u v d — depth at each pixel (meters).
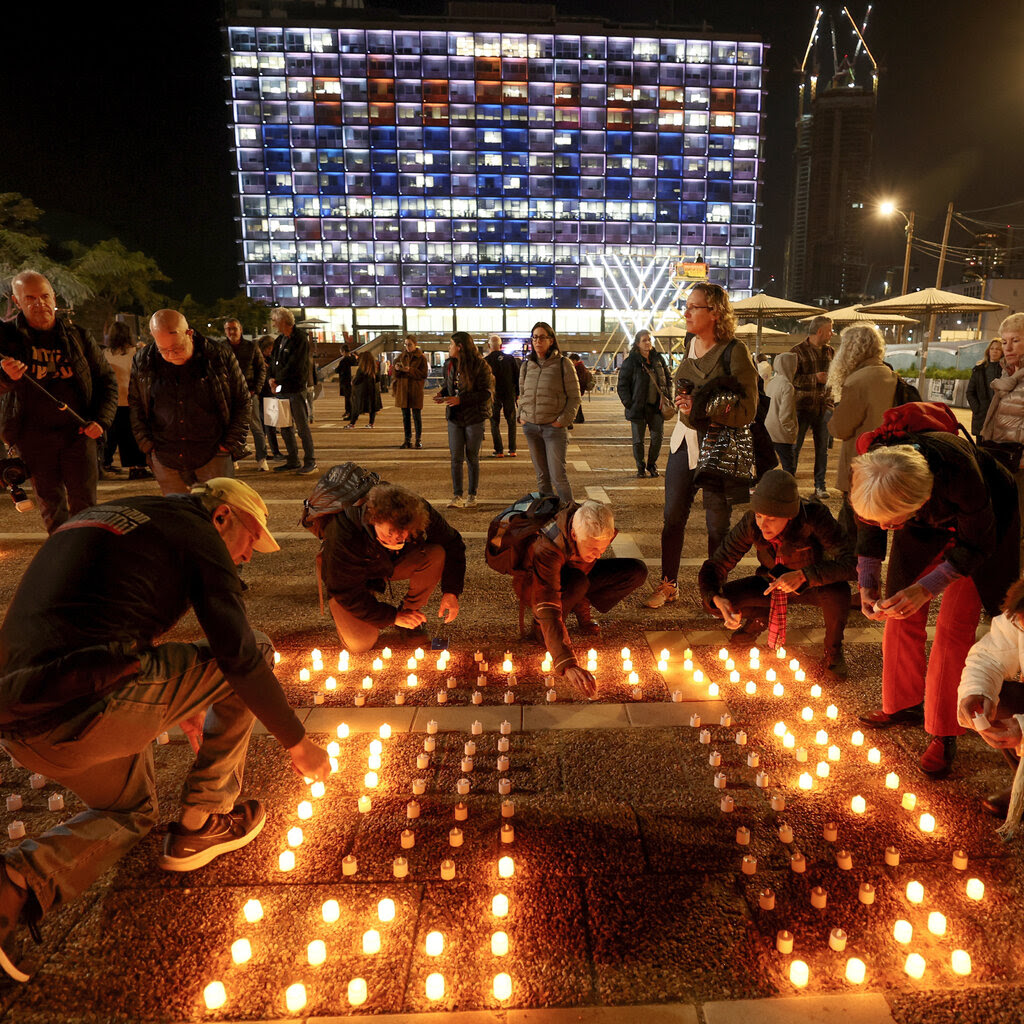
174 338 5.31
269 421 11.37
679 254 107.00
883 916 2.58
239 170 100.06
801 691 4.34
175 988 2.30
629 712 4.09
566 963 2.38
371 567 4.10
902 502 2.79
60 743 2.17
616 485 10.77
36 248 50.69
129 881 2.76
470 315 106.00
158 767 3.55
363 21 97.44
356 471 4.07
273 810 3.21
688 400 5.06
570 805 3.23
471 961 2.38
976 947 2.44
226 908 2.63
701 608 5.71
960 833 3.02
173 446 5.64
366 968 2.37
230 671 2.40
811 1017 2.17
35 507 8.99
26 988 2.29
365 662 4.79
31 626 2.14
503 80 100.69
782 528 4.18
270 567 6.83
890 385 4.96
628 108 102.62
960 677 3.28
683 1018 2.17
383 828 3.08
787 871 2.80
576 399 7.98
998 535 3.10
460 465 9.09
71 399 5.66
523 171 103.50
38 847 2.30
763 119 105.06
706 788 3.36
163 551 2.34
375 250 103.56
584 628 5.21
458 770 3.52
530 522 4.41
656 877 2.77
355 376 18.50
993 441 5.82
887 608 3.15
